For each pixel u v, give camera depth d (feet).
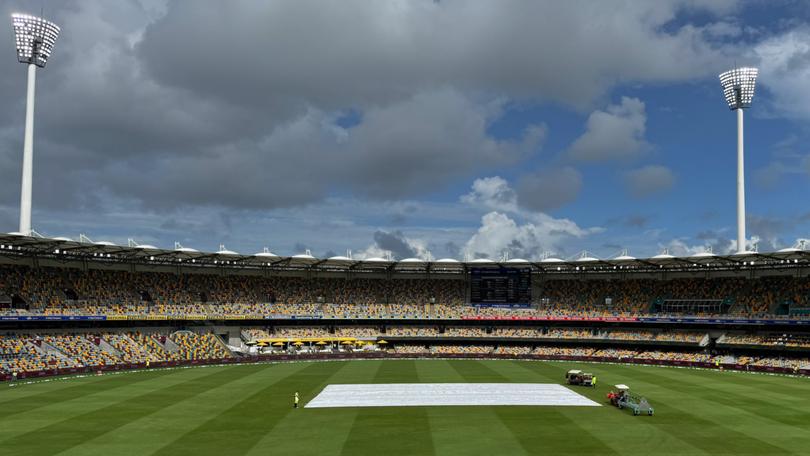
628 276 405.80
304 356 340.59
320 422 167.73
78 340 301.22
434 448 140.46
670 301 374.02
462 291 425.69
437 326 403.54
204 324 367.04
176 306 354.74
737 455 135.13
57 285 324.19
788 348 298.97
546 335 379.96
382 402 198.08
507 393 216.33
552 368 300.20
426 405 192.85
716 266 368.89
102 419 170.71
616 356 351.25
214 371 283.59
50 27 319.88
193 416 175.52
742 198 382.01
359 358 351.25
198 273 389.80
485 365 314.35
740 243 380.37
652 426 163.22
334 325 396.98
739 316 329.11
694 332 347.15
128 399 203.00
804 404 197.16
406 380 251.60
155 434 153.48
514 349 376.68
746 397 210.79
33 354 273.95
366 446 142.20
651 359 324.80
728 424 165.99
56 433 154.30
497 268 398.01
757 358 310.45
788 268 350.02
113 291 343.67
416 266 410.72
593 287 410.11
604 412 181.98
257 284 402.72
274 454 135.33
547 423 166.50
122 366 286.46
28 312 286.05
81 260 344.90
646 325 371.56
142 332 336.90
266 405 192.95
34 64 319.68
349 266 411.13
